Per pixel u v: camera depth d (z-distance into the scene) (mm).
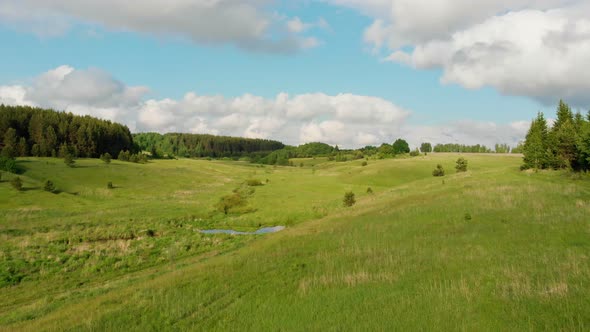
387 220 31594
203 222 54250
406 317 11828
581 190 34750
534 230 22391
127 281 23812
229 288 16344
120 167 108125
